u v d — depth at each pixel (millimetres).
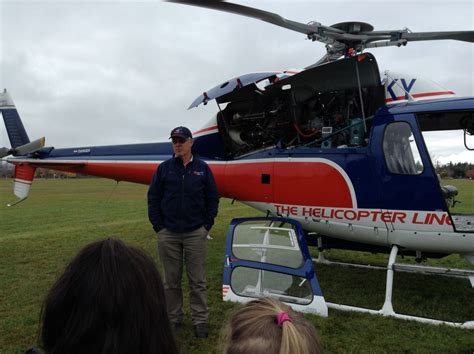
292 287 4207
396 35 4332
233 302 4309
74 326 1057
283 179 4785
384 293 4746
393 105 4324
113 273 1084
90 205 19562
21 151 7270
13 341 3459
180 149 3594
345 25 4387
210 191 3682
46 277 5492
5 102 8312
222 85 4820
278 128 5035
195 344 3377
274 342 1077
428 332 3559
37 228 11492
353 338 3455
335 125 4703
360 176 4289
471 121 4418
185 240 3604
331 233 4633
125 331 1067
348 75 4297
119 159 6391
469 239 3887
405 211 4090
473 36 4301
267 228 4609
